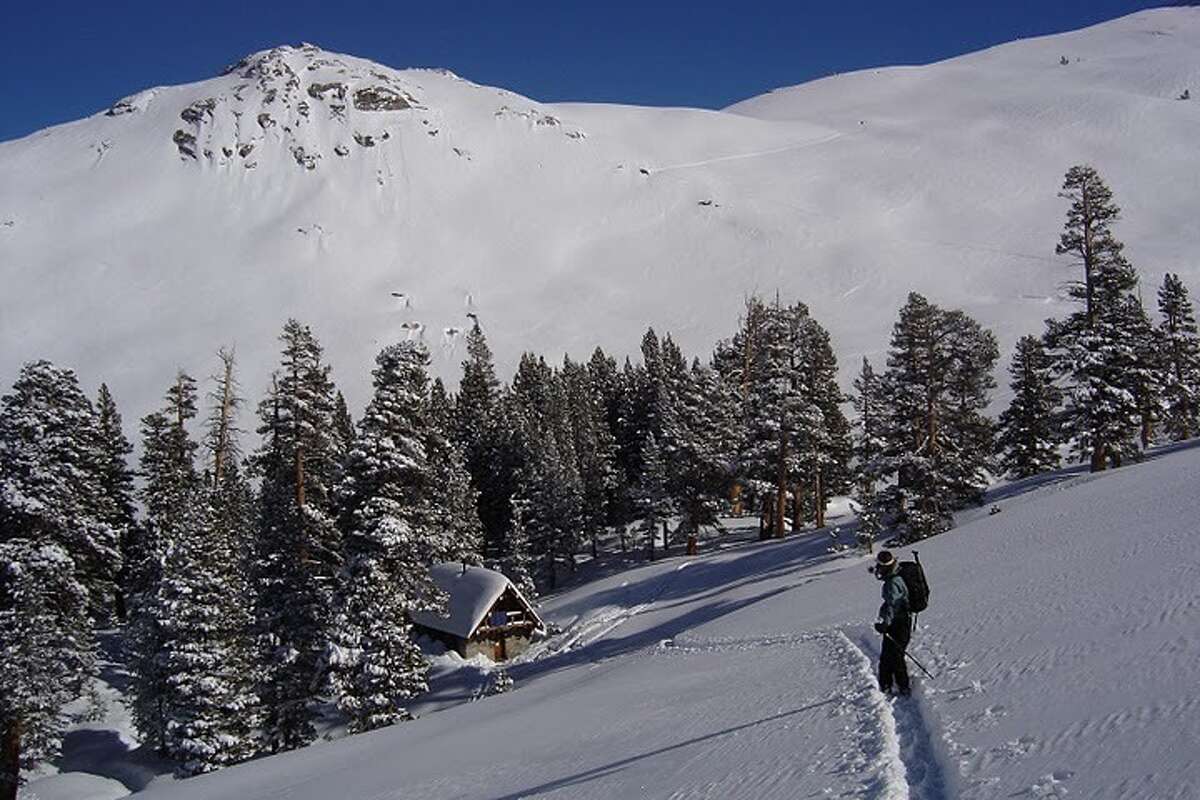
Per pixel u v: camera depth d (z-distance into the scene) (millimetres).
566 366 115562
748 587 50000
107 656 53719
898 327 49562
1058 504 34531
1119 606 14336
